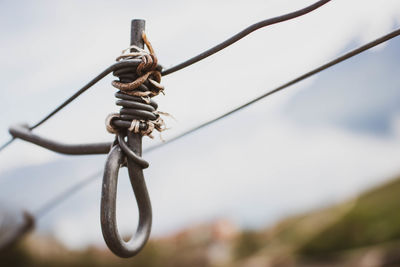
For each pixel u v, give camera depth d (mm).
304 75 1751
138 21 1365
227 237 16641
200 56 1459
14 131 1953
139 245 1282
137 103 1308
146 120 1327
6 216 7098
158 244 15484
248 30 1428
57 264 12750
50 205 3438
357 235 14195
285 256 15227
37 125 1991
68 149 1699
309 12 1375
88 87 1687
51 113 1891
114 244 1205
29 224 3533
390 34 1540
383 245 13273
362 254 13367
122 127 1311
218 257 15969
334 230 14922
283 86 1803
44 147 1825
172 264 15102
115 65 1344
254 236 16781
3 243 3588
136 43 1360
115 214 1221
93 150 1634
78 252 13305
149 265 14523
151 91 1378
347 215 15180
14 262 12078
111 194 1220
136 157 1287
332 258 14312
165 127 1378
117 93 1336
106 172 1241
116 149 1292
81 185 3170
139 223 1343
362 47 1607
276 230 17156
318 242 14906
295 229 16688
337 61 1667
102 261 13273
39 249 12516
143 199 1341
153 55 1348
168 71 1486
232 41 1438
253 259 15812
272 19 1410
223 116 2004
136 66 1328
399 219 13734
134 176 1300
